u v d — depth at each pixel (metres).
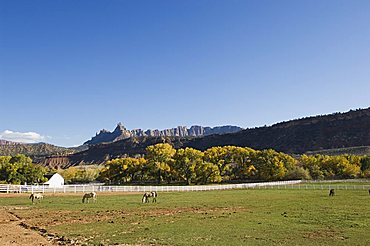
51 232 24.75
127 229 25.88
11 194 61.69
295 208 39.62
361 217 31.33
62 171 147.62
